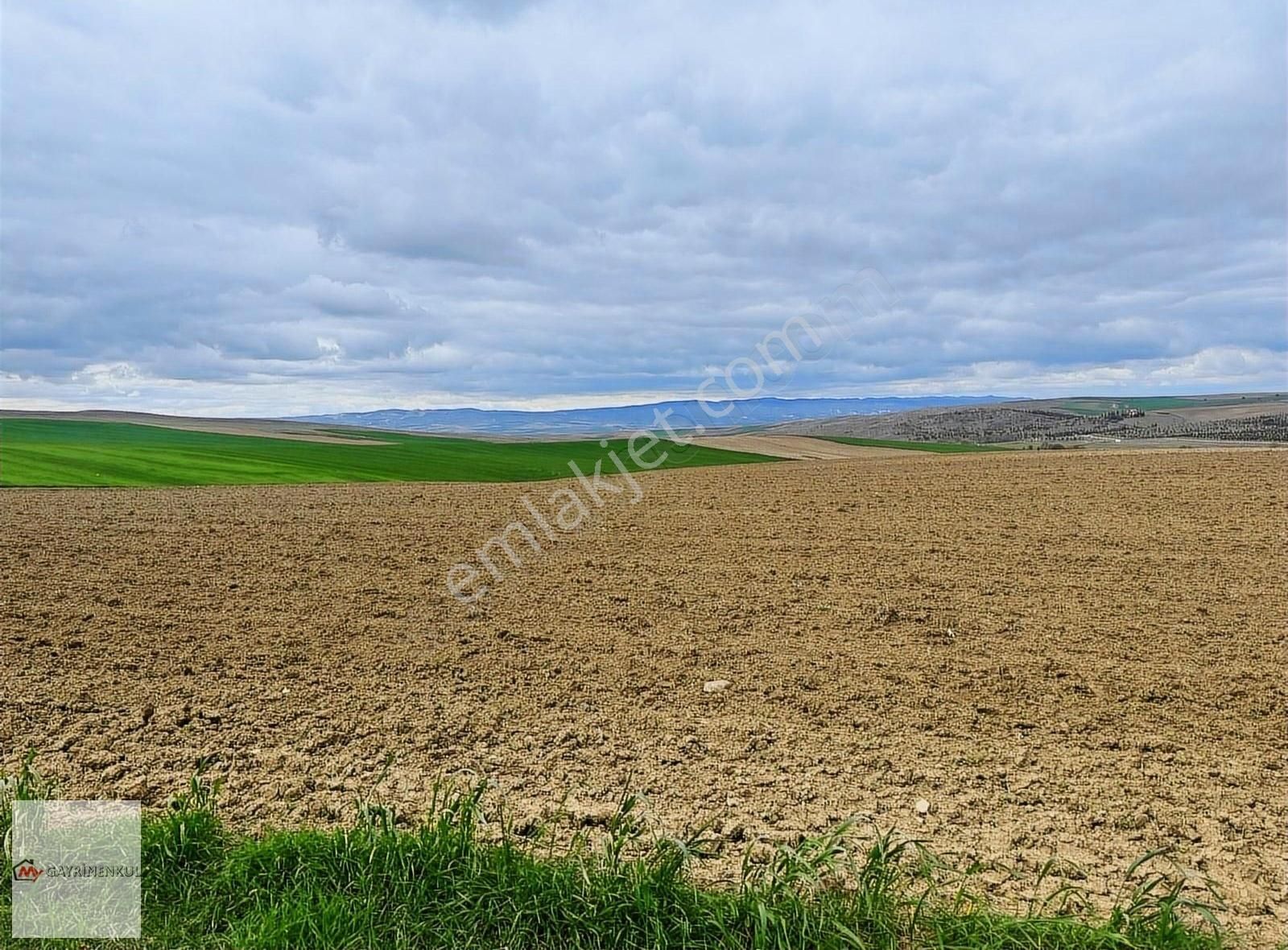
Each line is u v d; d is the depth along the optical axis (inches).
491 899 122.9
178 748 182.7
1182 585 307.7
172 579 333.4
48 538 411.8
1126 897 130.4
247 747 183.9
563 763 177.9
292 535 425.1
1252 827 153.6
